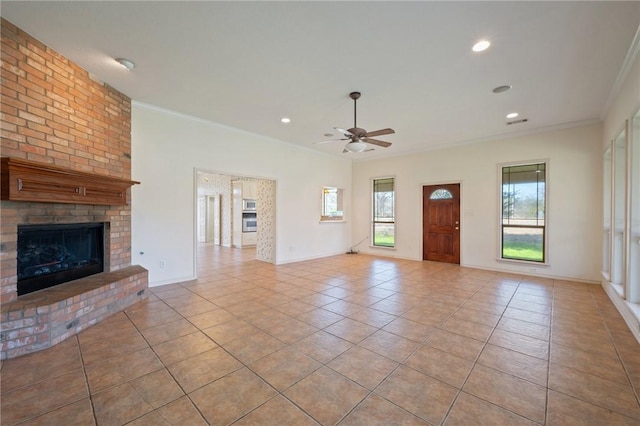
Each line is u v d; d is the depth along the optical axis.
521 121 4.75
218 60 2.96
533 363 2.25
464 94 3.70
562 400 1.81
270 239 6.62
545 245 5.13
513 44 2.62
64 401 1.77
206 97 3.89
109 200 3.44
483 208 5.88
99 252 3.57
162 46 2.72
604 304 3.66
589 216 4.73
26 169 2.44
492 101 3.91
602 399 1.82
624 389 1.92
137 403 1.76
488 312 3.38
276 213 6.28
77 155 3.09
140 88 3.63
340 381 2.01
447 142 6.16
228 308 3.48
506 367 2.19
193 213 4.82
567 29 2.40
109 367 2.15
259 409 1.72
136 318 3.12
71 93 3.01
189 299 3.81
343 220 7.95
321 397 1.83
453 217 6.38
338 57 2.88
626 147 3.09
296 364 2.23
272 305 3.60
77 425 1.58
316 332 2.81
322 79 3.34
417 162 6.91
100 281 3.18
